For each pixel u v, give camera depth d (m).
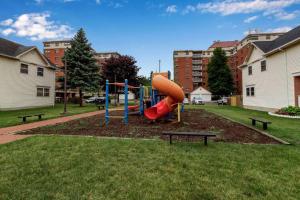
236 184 3.68
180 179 3.90
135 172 4.22
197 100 49.19
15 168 4.46
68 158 5.07
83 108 24.55
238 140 7.10
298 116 13.52
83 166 4.55
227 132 8.61
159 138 7.50
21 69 23.09
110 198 3.26
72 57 29.11
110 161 4.86
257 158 5.00
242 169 4.34
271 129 9.00
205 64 82.81
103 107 26.20
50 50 78.06
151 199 3.22
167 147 6.02
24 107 23.53
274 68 18.67
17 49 23.89
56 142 6.66
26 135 8.24
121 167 4.48
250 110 21.25
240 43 66.69
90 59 29.50
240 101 32.31
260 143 6.63
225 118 13.41
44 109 22.55
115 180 3.87
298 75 15.44
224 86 54.03
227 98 41.50
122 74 37.72
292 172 4.18
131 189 3.53
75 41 29.56
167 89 11.17
